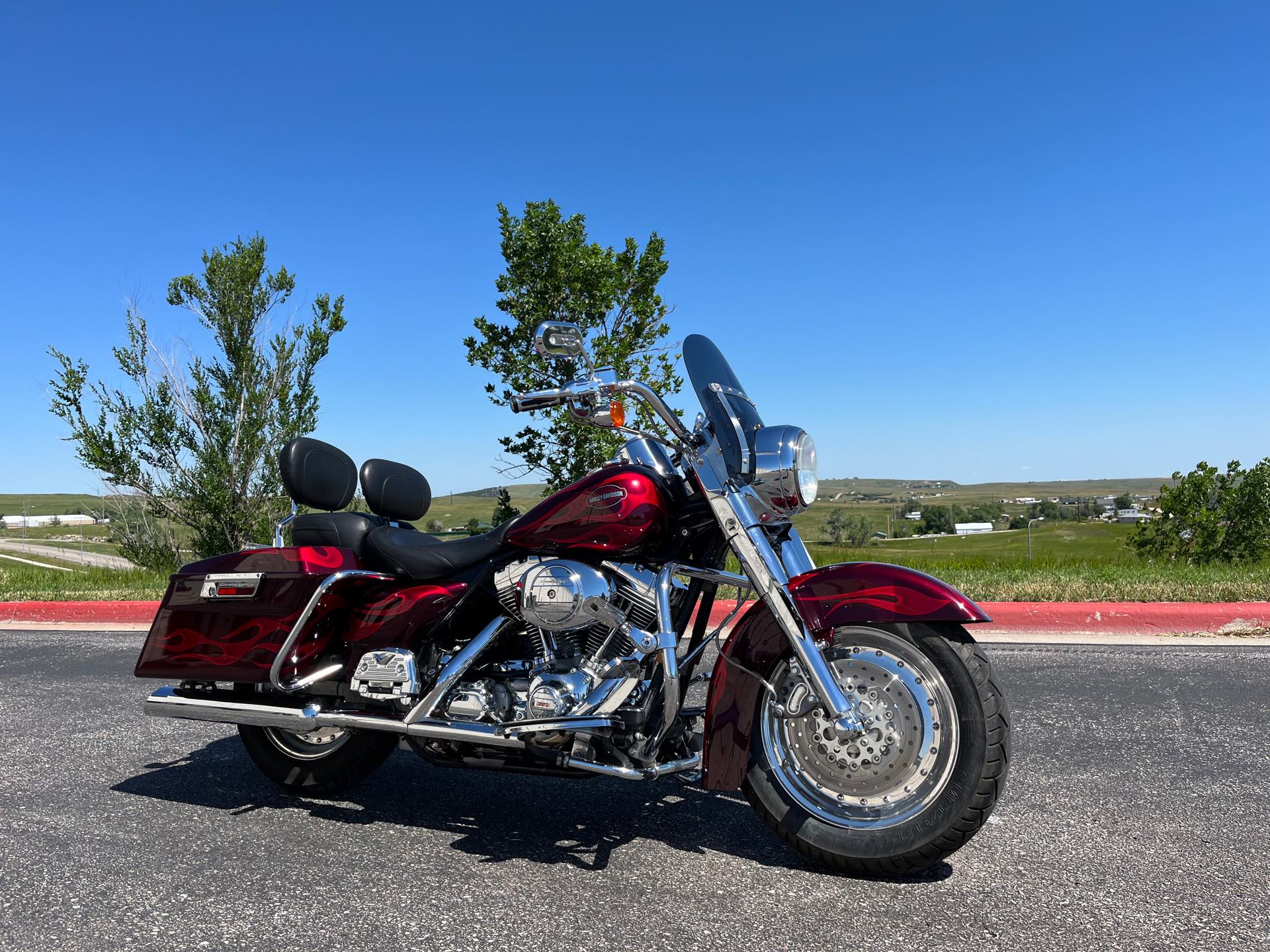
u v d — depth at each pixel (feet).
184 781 13.69
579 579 10.43
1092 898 9.20
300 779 12.89
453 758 11.37
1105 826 11.15
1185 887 9.42
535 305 36.50
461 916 9.05
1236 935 8.39
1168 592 26.30
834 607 9.89
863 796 10.05
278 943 8.54
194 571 12.94
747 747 10.21
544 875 10.03
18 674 21.48
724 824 11.62
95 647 25.05
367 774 12.84
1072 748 14.28
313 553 12.30
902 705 9.90
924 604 9.57
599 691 10.41
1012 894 9.36
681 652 10.98
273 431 49.44
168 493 49.06
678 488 11.19
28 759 14.80
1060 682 18.48
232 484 48.91
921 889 9.53
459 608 11.75
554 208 36.86
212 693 12.86
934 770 9.70
